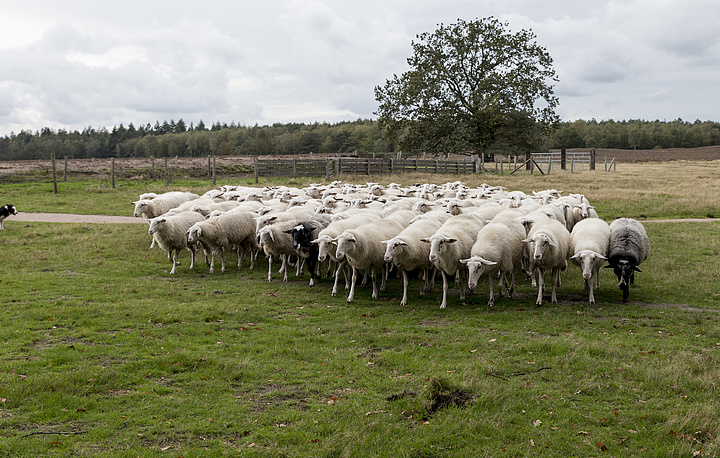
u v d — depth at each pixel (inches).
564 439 254.7
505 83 2262.6
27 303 484.1
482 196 918.4
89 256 705.6
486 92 2273.6
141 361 345.1
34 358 349.1
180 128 7426.2
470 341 385.7
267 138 5669.3
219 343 387.5
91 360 349.1
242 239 665.0
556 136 6309.1
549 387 309.7
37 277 590.2
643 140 6368.1
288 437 255.6
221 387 312.0
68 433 256.5
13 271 618.8
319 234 551.2
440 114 2290.8
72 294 522.6
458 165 2017.7
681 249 720.3
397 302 512.4
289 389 311.4
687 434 255.6
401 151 2458.2
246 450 243.6
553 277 506.6
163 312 457.4
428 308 487.2
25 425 264.5
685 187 1476.4
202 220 684.1
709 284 552.1
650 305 487.8
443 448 248.7
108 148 5876.0
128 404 288.8
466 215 584.1
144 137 6210.6
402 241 491.2
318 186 1129.4
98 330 412.5
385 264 567.2
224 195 962.7
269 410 284.0
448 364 343.9
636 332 408.2
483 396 291.9
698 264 637.3
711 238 777.6
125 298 511.5
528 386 308.5
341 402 290.8
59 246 756.6
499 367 336.8
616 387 308.3
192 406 287.7
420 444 250.4
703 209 1078.4
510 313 464.4
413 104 2301.9
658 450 241.9
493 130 2378.2
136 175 1787.6
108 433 257.6
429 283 583.2
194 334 408.2
